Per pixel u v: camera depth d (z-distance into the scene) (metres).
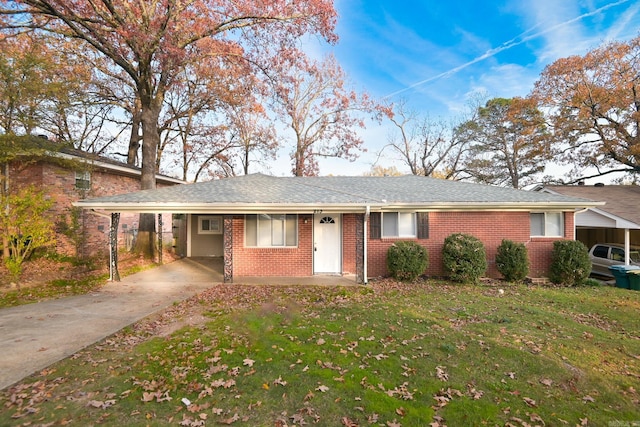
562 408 3.67
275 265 11.75
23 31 11.16
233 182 13.05
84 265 12.29
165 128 20.81
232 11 12.59
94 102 16.92
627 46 19.20
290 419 3.38
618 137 20.88
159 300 8.12
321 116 28.61
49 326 6.04
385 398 3.76
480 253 10.55
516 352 5.00
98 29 11.62
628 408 3.71
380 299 8.24
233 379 4.11
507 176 31.72
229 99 17.20
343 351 4.96
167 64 12.61
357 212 10.44
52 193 11.89
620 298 8.86
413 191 12.65
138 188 18.17
